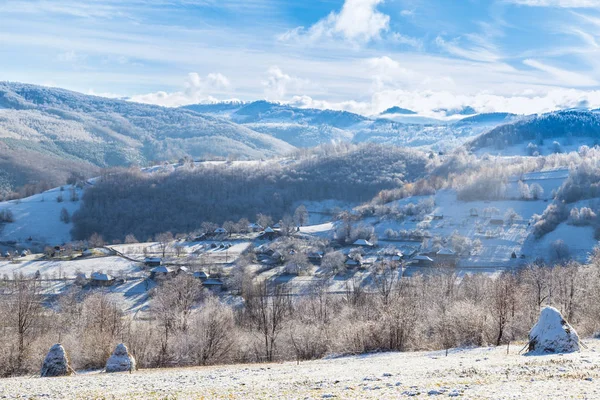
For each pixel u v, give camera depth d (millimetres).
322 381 37250
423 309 100562
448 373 36969
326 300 129750
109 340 82812
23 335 87438
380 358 61500
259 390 34469
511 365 38375
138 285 190375
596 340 56406
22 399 35469
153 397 33500
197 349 83375
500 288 75812
